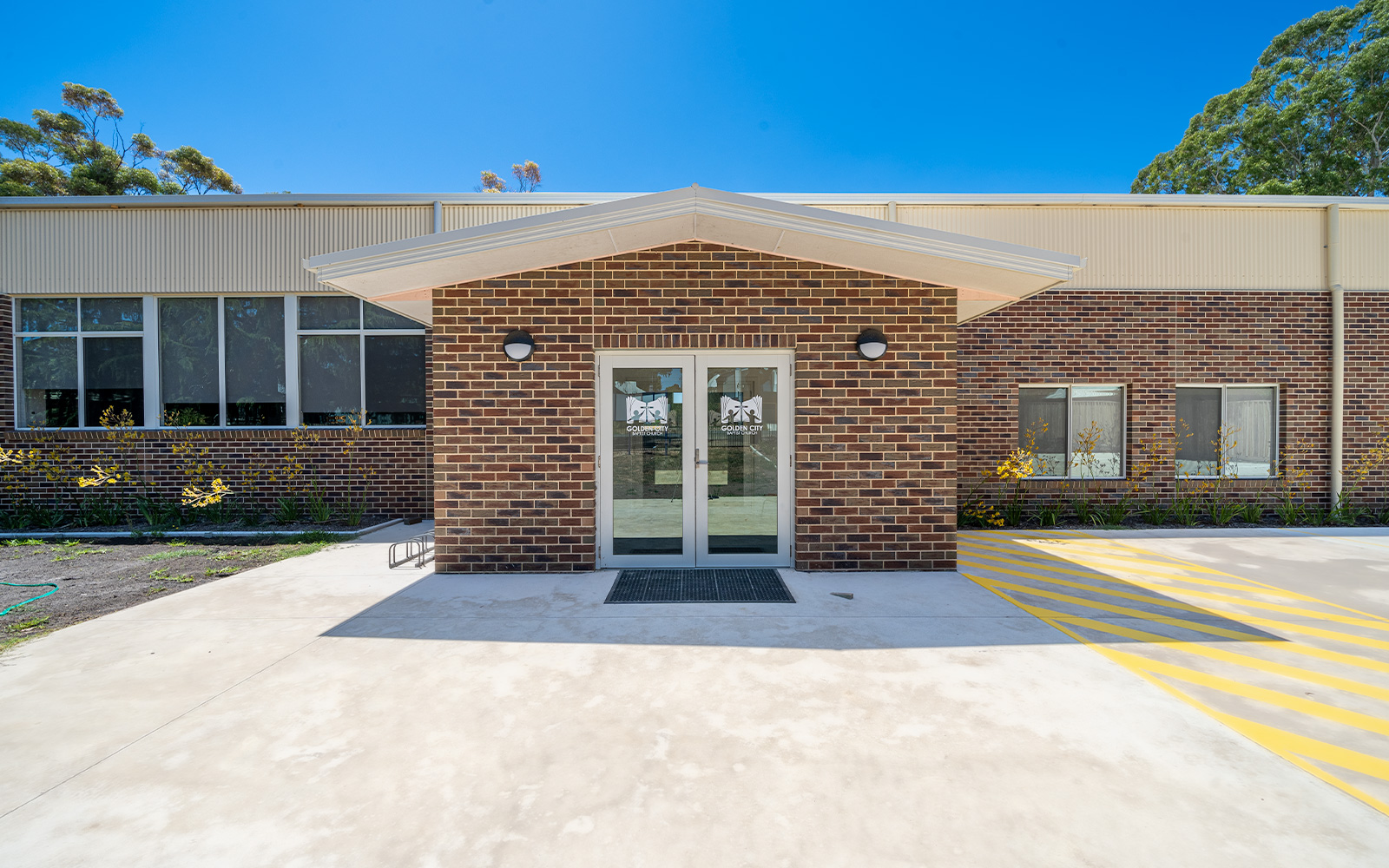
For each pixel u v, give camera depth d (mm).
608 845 2311
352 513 9547
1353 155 21266
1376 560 7148
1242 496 9859
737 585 5879
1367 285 9898
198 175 28062
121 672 3887
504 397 6336
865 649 4273
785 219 5445
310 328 10023
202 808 2525
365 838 2348
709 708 3393
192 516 9695
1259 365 9812
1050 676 3828
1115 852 2277
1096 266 9711
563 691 3617
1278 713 3375
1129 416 9758
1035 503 9727
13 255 9797
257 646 4336
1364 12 22141
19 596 5668
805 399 6387
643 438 6543
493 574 6332
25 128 23281
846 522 6422
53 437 9766
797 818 2471
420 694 3580
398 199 9797
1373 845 2332
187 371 10047
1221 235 9789
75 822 2439
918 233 5488
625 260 6328
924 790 2648
